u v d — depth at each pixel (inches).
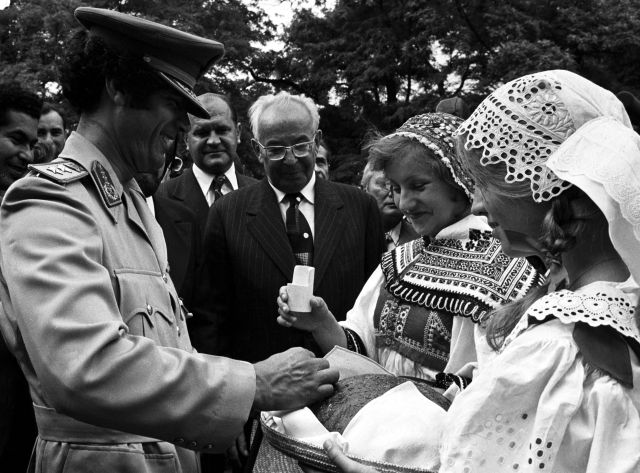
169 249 171.0
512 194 71.5
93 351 79.7
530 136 70.3
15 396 96.7
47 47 896.3
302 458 78.6
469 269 110.6
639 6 913.5
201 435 84.0
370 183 200.4
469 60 934.4
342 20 1061.8
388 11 1026.1
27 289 82.0
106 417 81.0
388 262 119.1
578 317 66.7
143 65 90.9
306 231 170.4
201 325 167.8
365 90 999.0
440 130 111.5
